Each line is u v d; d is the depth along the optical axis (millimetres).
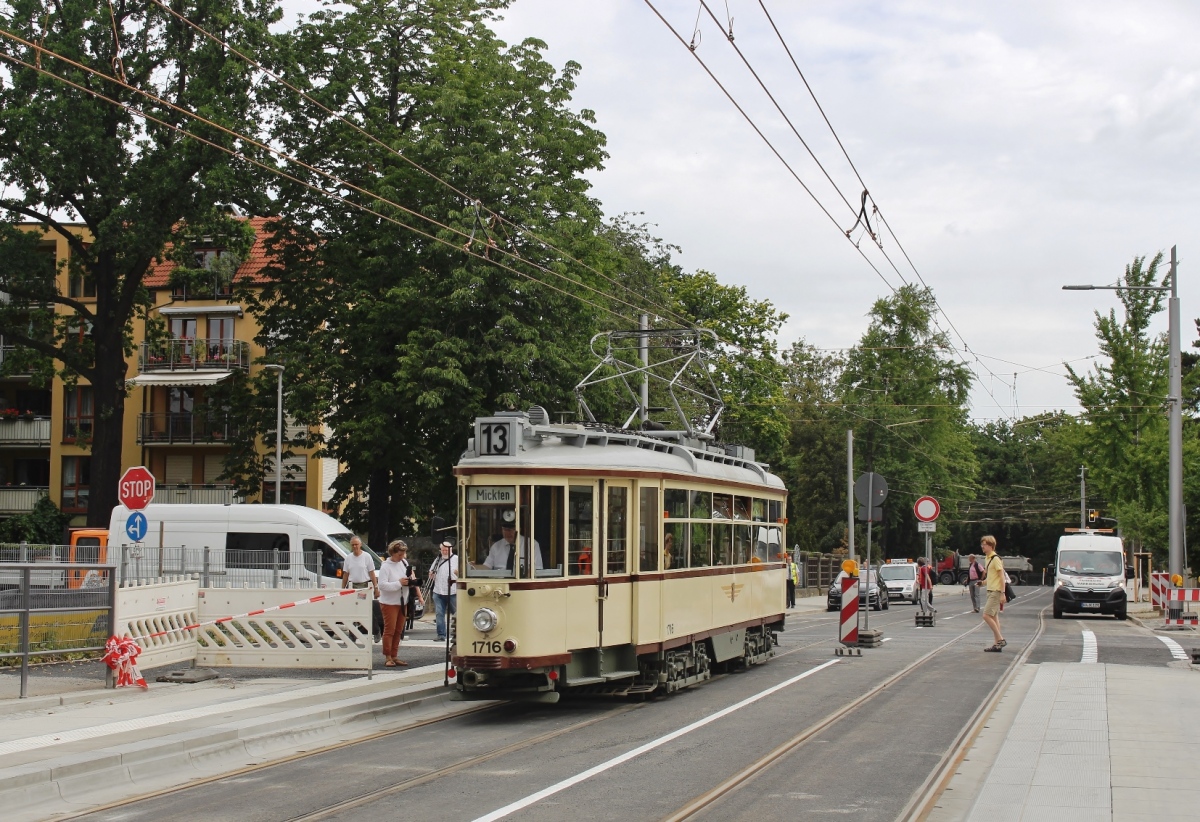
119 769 10117
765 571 20000
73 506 55656
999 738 12031
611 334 26484
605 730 12758
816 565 57156
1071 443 40781
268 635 17359
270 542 27922
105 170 32875
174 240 34938
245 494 38469
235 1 32969
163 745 10750
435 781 9992
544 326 32344
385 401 32188
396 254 32719
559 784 9820
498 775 10242
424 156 31141
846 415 65062
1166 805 8641
